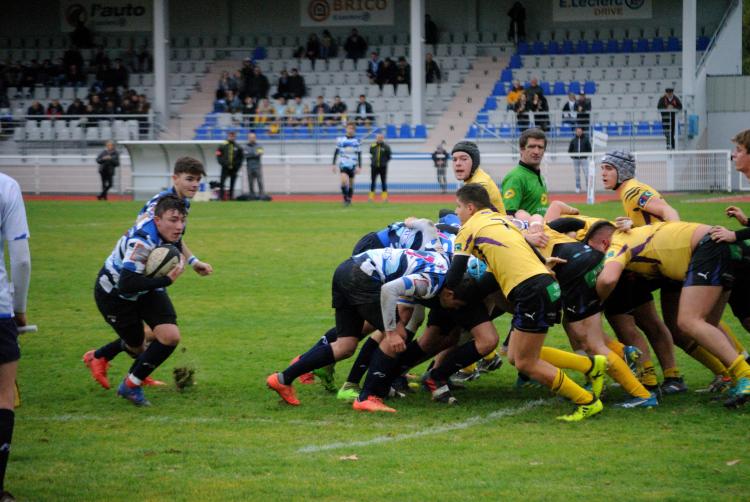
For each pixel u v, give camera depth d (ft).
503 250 30.60
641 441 28.37
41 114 173.78
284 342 43.78
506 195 39.34
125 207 124.88
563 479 24.77
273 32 201.87
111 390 35.68
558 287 30.42
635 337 34.81
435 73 179.22
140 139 171.94
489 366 39.04
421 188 157.69
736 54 179.52
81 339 44.80
